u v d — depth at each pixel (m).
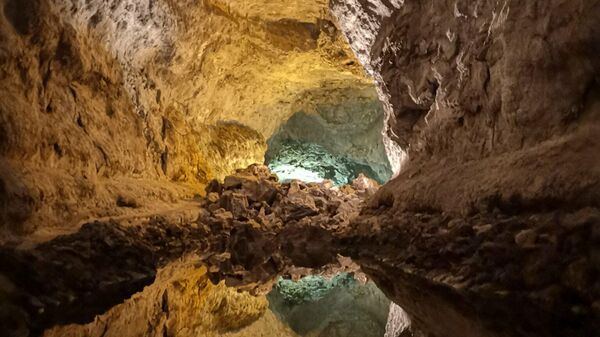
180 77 7.23
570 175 2.47
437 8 4.60
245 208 6.36
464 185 3.54
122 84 5.69
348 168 12.04
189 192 6.82
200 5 6.73
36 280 2.63
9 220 3.12
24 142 3.57
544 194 2.56
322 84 9.88
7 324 2.20
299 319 4.04
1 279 2.48
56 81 4.28
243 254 5.36
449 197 3.70
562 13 2.74
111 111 5.37
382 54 5.71
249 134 9.61
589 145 2.52
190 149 7.66
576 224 2.23
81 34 4.64
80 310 2.74
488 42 3.61
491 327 2.17
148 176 6.11
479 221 3.06
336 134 11.45
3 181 3.11
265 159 11.74
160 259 4.30
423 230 3.87
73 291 2.84
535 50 2.97
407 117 5.54
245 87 9.05
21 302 2.43
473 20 3.92
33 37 3.80
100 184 4.64
